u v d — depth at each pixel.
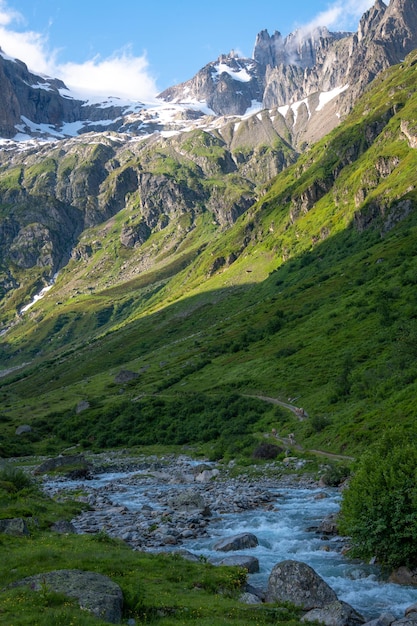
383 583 27.72
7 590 22.70
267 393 122.56
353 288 179.62
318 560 32.09
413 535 27.95
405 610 22.98
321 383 113.00
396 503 29.08
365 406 81.25
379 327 128.38
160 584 25.55
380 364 100.56
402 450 31.02
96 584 22.64
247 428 105.88
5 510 43.34
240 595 25.02
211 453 95.56
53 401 192.88
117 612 20.84
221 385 142.00
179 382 167.62
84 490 67.75
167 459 100.81
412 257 177.00
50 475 86.88
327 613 22.09
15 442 142.25
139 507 53.31
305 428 88.12
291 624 21.11
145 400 151.38
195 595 24.45
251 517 44.84
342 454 69.81
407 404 70.31
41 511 46.38
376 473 30.80
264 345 167.50
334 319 155.50
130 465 97.44
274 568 25.98
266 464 75.62
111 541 35.12
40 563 27.27
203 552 34.41
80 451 130.88
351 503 31.33
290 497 52.97
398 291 147.75
